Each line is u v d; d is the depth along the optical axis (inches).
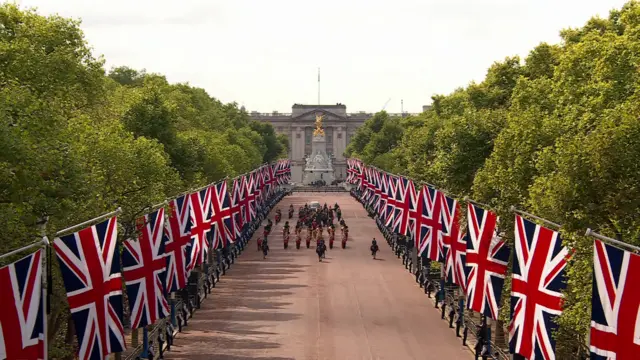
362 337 2659.9
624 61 2010.3
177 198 2541.8
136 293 2054.6
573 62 2367.1
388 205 4867.1
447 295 3127.5
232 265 4328.3
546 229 1641.2
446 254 2709.2
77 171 1793.8
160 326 2474.2
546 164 1845.5
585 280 1567.4
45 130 1747.0
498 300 2086.6
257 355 2404.0
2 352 1245.1
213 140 5290.4
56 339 2012.8
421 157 4116.6
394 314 3041.3
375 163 7529.5
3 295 1252.5
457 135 2940.5
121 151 2370.8
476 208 2159.2
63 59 2586.1
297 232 5270.7
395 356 2415.1
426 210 3034.0
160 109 3774.6
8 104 1656.0
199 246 3046.3
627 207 1491.1
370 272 4077.3
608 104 1904.5
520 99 2554.1
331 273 4040.4
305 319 2940.5
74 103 2910.9
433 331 2758.4
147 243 2078.0
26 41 2431.1
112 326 1679.4
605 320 1282.0
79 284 1582.2
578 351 1918.1
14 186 1550.2
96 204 2119.8
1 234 1508.4
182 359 2352.4
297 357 2386.8
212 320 2920.8
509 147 2271.2
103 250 1652.3
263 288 3599.9
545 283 1628.9
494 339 2539.4
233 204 4279.0
